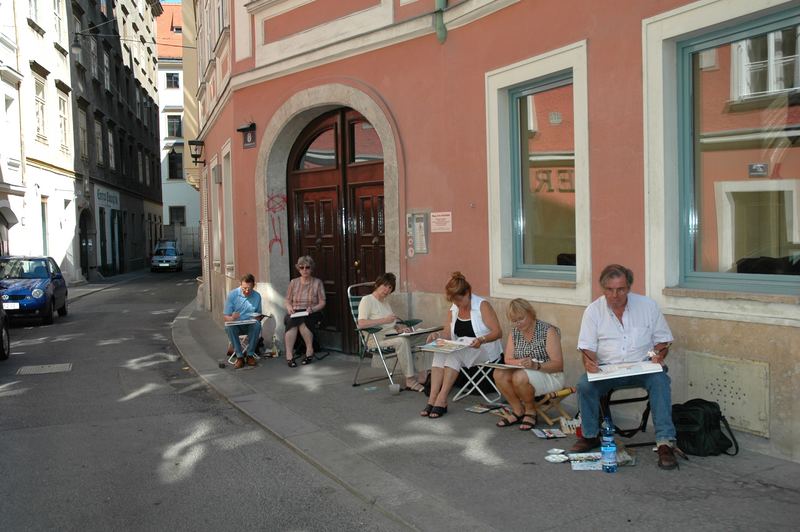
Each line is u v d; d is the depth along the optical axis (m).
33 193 22.72
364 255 9.21
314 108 9.26
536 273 6.73
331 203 9.62
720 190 5.28
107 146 33.75
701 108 5.32
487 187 7.03
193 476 5.02
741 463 4.64
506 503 4.22
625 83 5.57
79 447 5.75
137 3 42.34
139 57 43.03
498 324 6.45
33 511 4.41
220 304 13.44
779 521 3.82
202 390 7.91
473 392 6.97
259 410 6.68
